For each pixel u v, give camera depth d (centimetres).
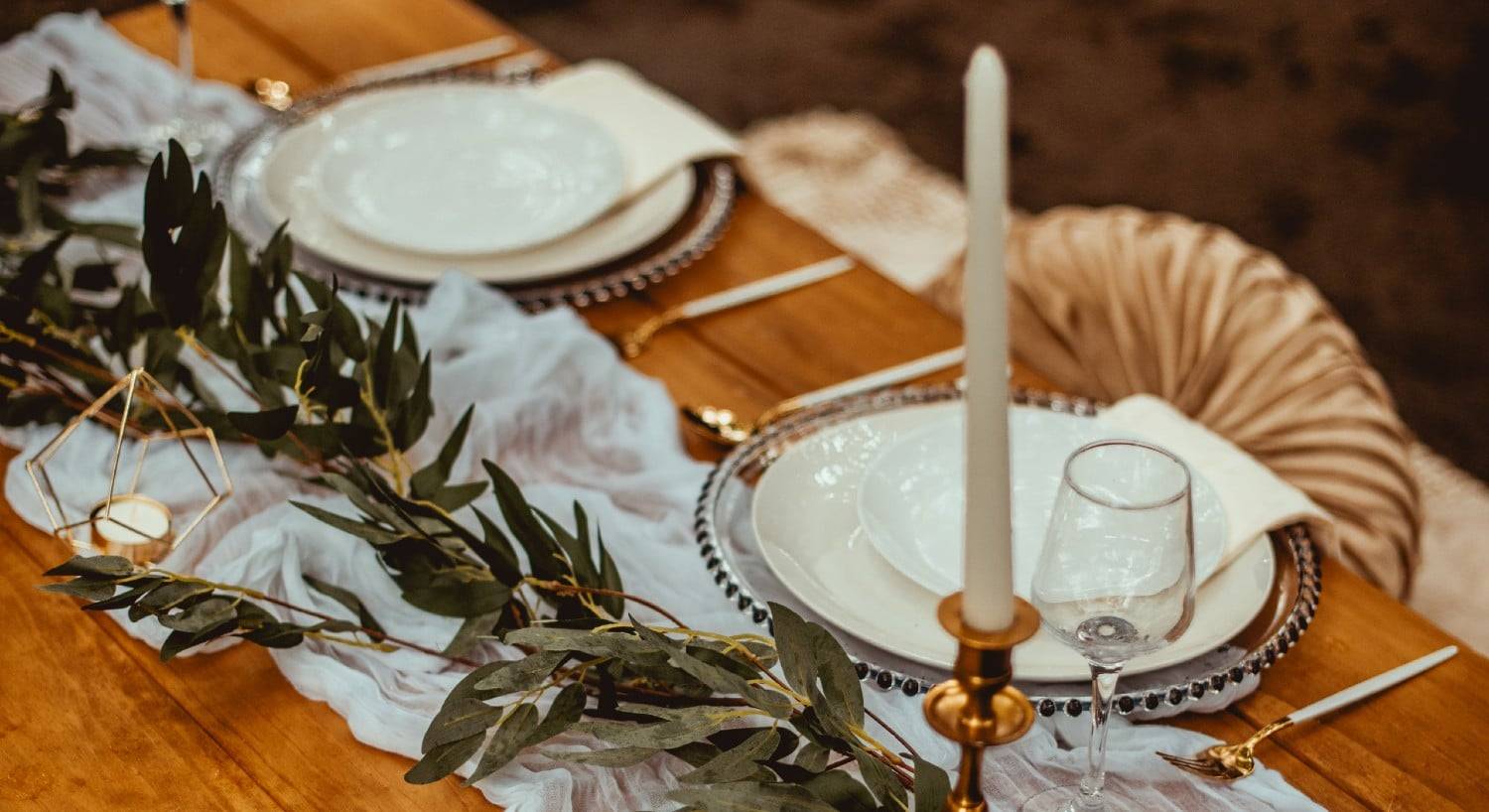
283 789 69
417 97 123
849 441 88
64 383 89
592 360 97
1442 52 323
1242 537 78
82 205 114
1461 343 235
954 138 285
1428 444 213
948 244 251
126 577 68
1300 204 271
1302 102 304
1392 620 80
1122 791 68
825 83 300
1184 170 281
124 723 73
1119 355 135
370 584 79
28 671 76
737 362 101
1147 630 57
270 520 83
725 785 58
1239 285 133
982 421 46
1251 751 70
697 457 93
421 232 109
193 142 123
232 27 144
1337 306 244
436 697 72
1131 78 311
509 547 71
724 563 78
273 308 83
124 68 134
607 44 307
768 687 69
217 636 69
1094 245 141
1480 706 75
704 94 292
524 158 117
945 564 79
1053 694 71
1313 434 126
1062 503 56
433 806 68
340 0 150
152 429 88
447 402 92
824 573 79
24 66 133
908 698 72
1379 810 69
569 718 64
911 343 104
